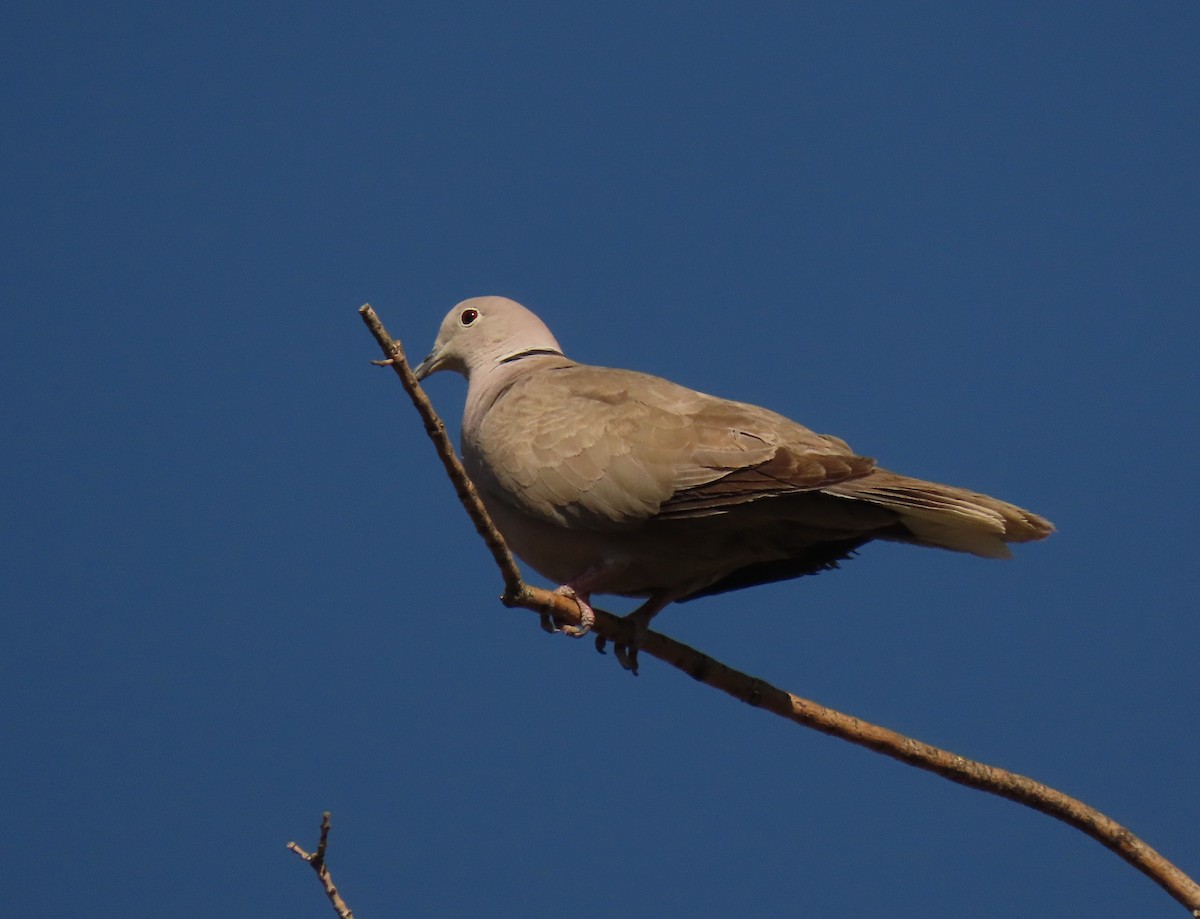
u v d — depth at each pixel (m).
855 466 10.37
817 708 9.85
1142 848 9.34
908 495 10.12
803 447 10.71
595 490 10.95
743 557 11.35
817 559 11.85
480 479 11.74
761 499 10.52
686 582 11.66
